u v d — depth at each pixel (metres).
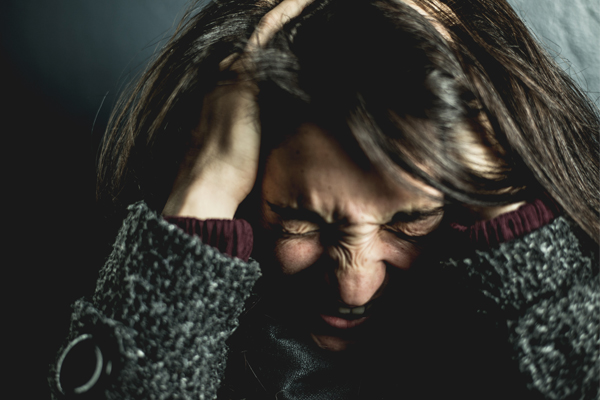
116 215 0.93
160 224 0.61
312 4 0.68
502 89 0.69
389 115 0.54
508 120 0.63
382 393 0.77
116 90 1.24
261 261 0.72
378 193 0.59
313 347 0.78
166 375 0.60
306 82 0.57
